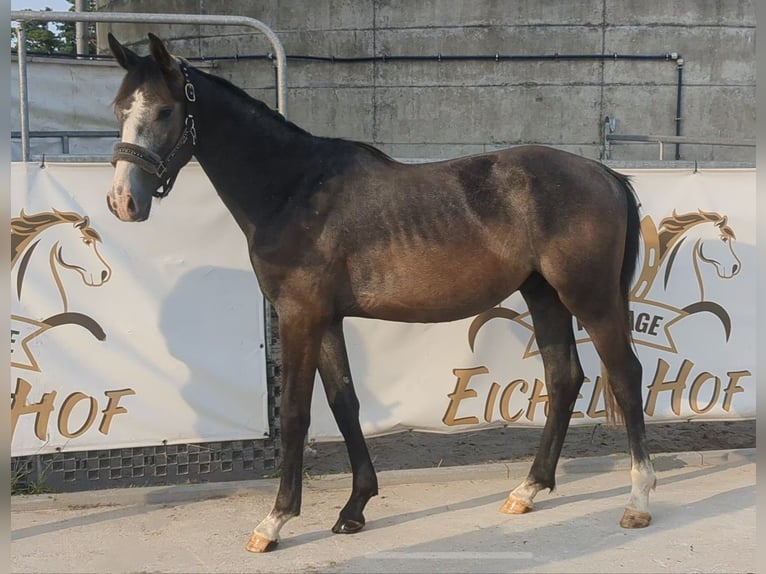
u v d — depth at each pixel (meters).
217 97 3.28
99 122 8.36
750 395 4.49
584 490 3.95
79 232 3.89
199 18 3.83
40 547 3.27
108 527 3.51
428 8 9.13
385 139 9.35
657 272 4.39
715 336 4.45
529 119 9.28
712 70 9.29
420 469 4.18
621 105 9.27
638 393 3.48
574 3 9.12
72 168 3.88
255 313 4.07
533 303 3.72
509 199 3.36
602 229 3.35
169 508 3.77
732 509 3.61
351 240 3.24
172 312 3.99
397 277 3.28
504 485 4.06
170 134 3.13
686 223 4.39
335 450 4.74
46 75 8.02
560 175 3.38
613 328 3.43
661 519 3.49
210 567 3.05
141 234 3.95
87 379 3.91
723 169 4.39
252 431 4.09
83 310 3.91
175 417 4.00
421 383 4.23
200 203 3.99
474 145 9.30
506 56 9.15
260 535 3.20
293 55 9.26
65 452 3.93
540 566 3.00
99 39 10.66
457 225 3.30
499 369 4.29
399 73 9.23
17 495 3.86
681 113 9.32
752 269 4.45
